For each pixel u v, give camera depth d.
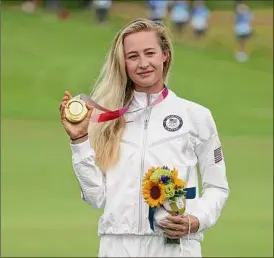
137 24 11.73
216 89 65.12
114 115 11.43
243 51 78.81
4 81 62.91
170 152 11.45
